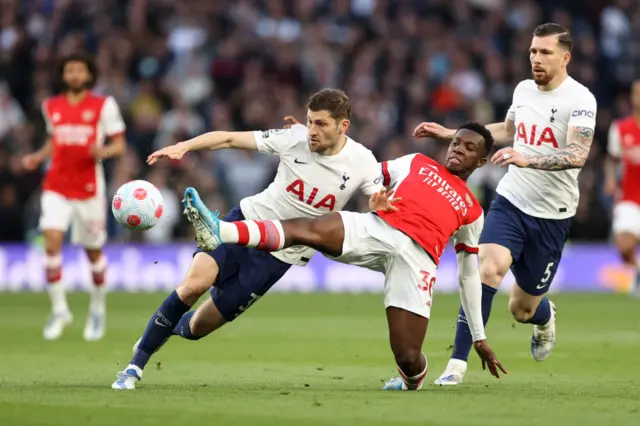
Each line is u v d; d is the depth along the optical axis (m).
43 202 31.73
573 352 27.05
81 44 58.91
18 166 53.56
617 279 54.31
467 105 59.56
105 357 25.25
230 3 61.91
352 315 38.91
